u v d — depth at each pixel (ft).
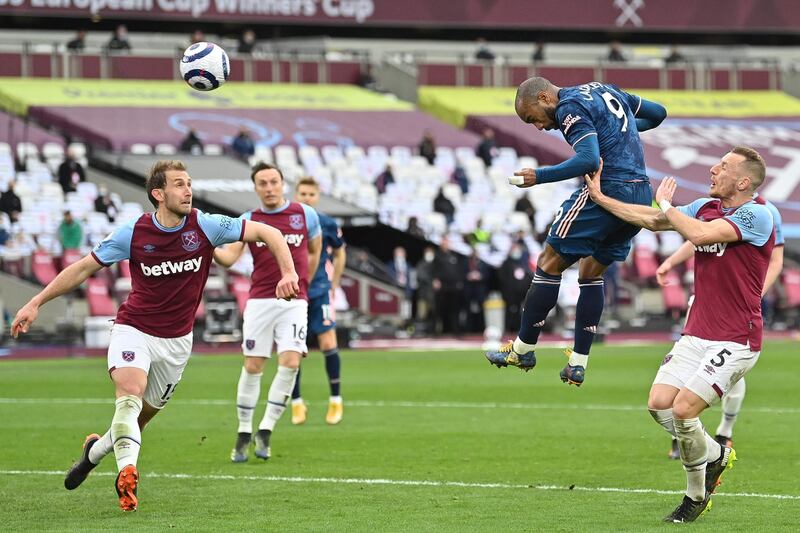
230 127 222.48
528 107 52.54
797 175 238.27
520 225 209.56
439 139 230.68
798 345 163.53
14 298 168.25
